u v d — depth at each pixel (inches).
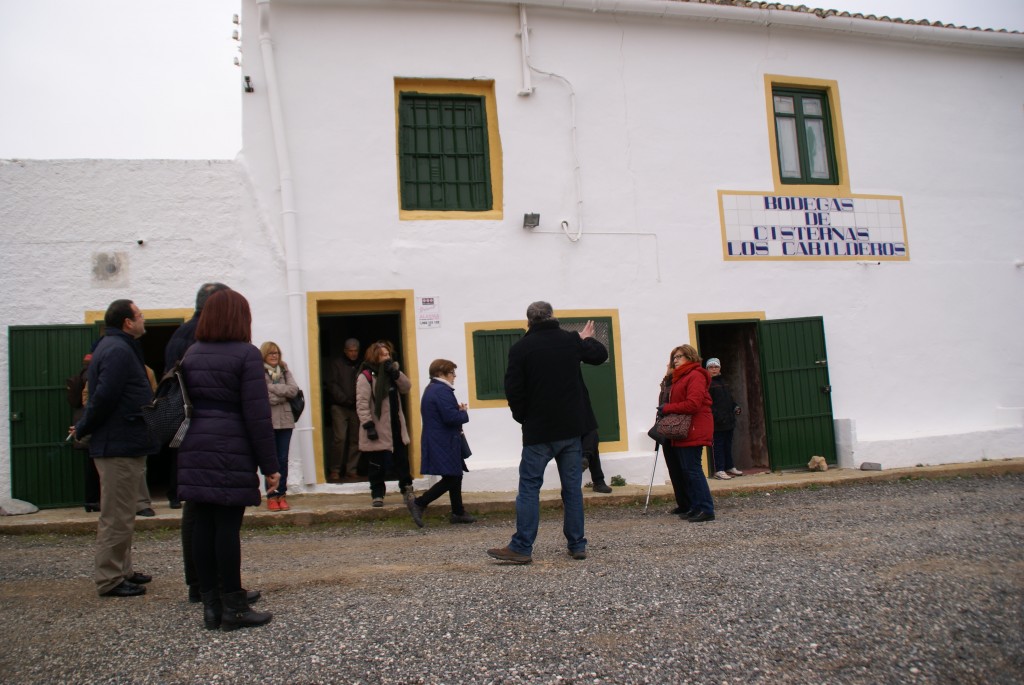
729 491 375.9
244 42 377.7
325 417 450.9
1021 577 210.7
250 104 374.9
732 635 171.9
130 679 150.9
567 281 405.4
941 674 156.0
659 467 399.5
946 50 484.7
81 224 355.6
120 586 204.8
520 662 157.8
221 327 175.0
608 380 406.0
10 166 351.3
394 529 307.1
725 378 475.8
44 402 345.1
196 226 365.4
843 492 375.2
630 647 165.2
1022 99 496.7
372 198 384.2
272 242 370.9
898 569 220.1
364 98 387.9
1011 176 491.2
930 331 463.5
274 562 247.4
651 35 430.3
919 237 468.4
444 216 392.2
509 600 195.5
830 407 439.8
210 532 175.9
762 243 438.3
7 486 340.5
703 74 437.7
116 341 200.5
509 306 396.2
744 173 439.8
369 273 380.5
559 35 416.8
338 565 241.3
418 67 396.5
